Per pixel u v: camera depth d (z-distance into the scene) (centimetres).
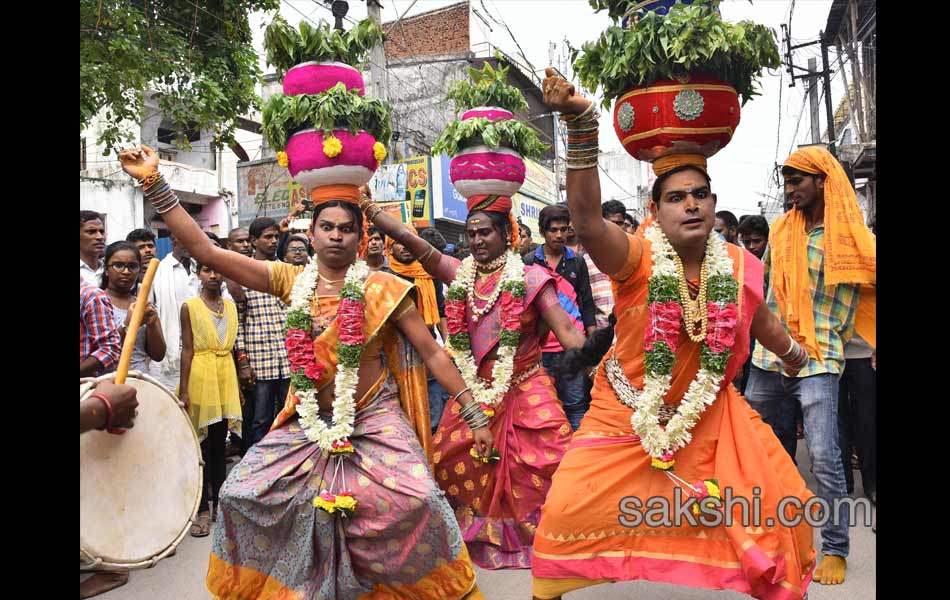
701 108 292
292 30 362
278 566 329
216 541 334
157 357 500
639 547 291
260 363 572
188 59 902
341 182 357
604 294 612
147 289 321
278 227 618
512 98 457
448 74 2153
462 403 369
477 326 438
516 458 413
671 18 291
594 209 279
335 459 326
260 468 333
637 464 295
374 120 355
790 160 415
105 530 295
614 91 312
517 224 455
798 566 277
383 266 658
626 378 308
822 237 404
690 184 292
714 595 362
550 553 293
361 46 376
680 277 297
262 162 1839
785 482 290
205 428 515
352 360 334
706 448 300
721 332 288
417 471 324
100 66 802
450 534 316
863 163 1283
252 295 574
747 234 579
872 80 1341
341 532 320
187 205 1977
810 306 398
